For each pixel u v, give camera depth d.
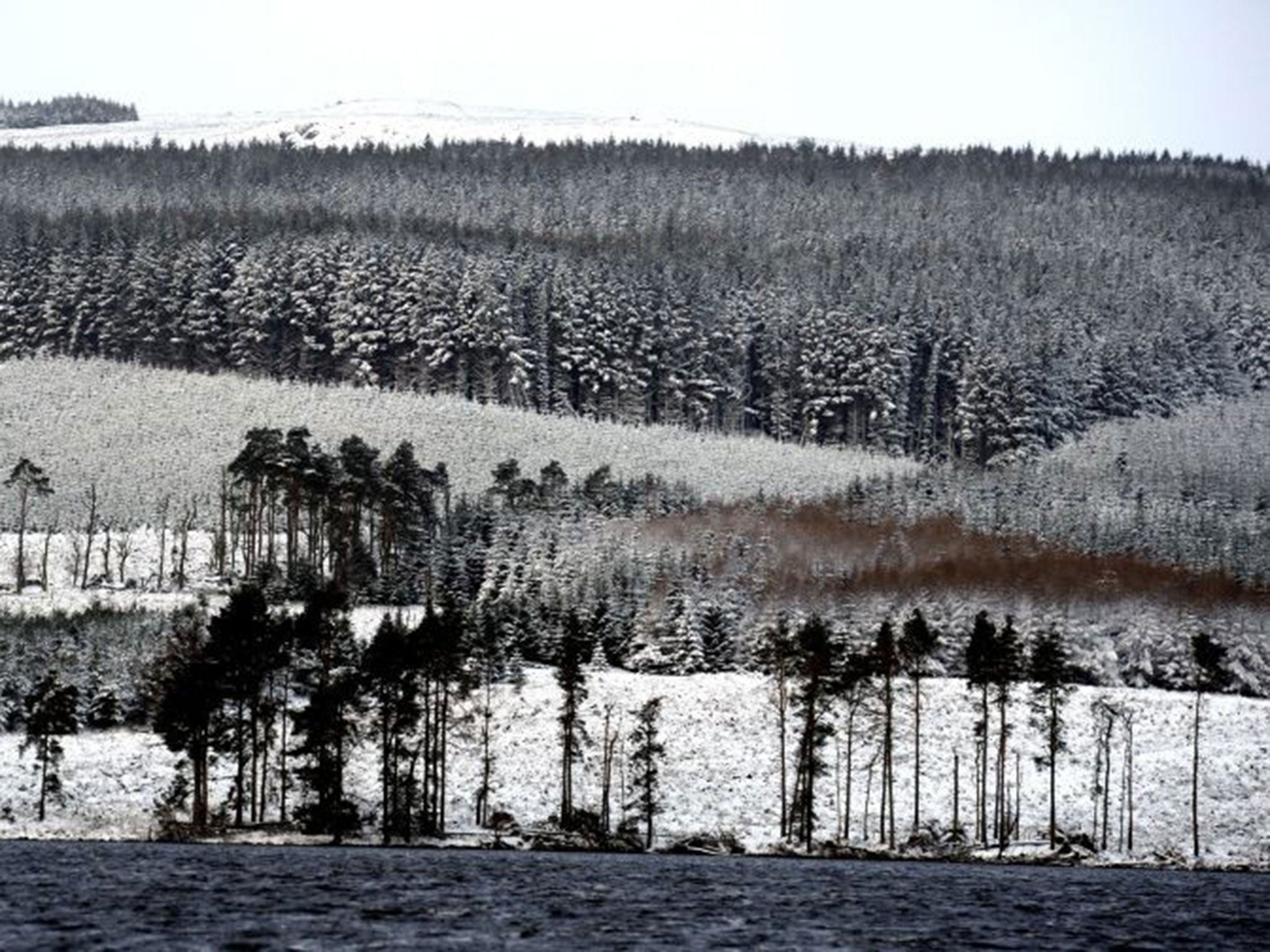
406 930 90.00
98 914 92.62
